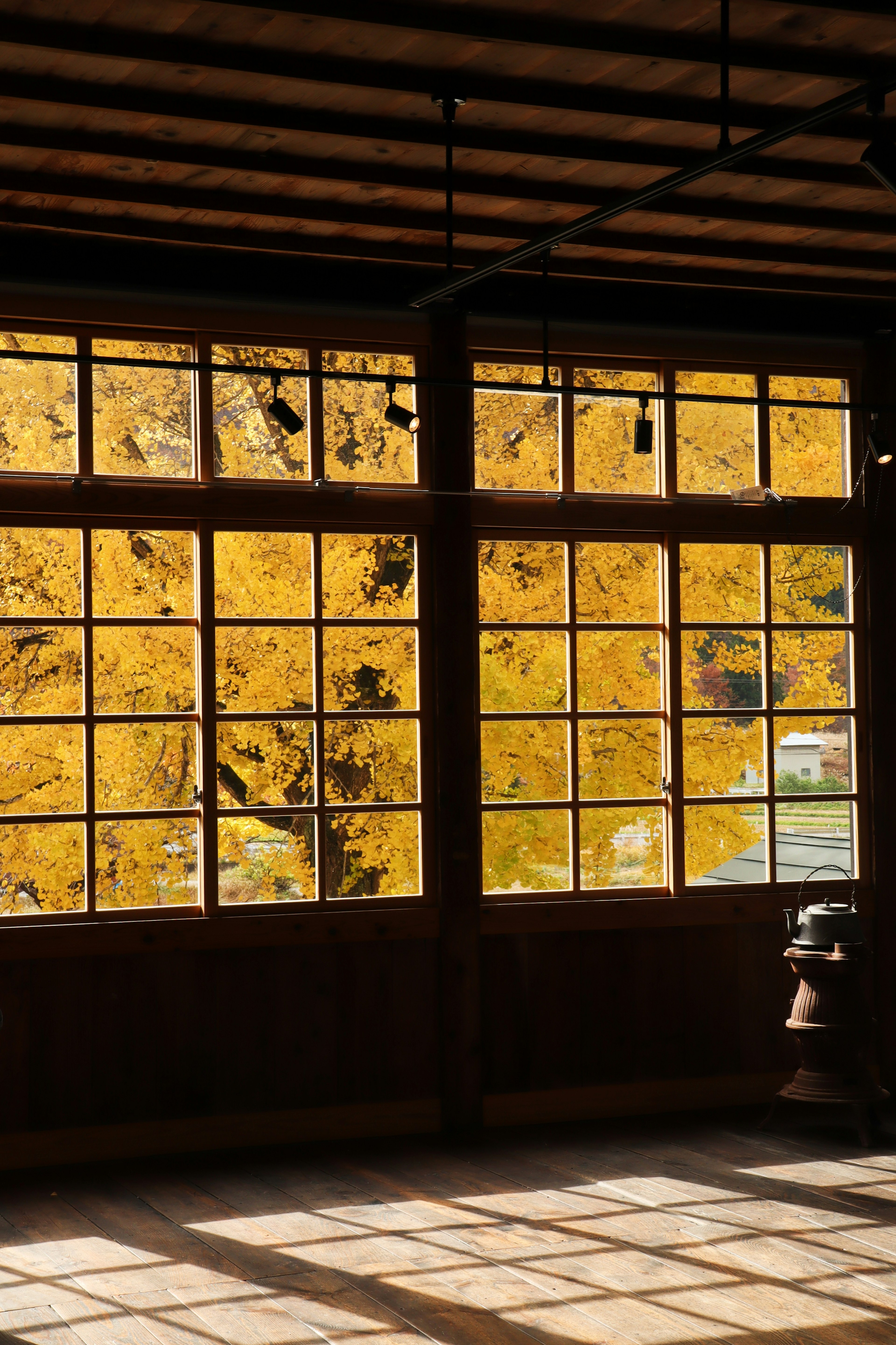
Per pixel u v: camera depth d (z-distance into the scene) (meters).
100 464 5.24
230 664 5.39
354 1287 3.81
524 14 3.77
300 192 4.80
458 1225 4.33
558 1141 5.37
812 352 6.14
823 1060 5.39
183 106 4.12
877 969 6.09
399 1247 4.13
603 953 5.78
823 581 6.16
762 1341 3.42
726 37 3.53
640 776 5.91
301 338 5.52
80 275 5.11
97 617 5.23
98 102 4.04
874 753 6.12
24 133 4.25
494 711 5.74
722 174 4.71
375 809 5.55
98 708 5.23
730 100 4.27
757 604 6.09
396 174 4.68
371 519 5.53
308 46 3.87
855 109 4.32
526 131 4.43
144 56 3.79
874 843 6.11
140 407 5.31
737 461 6.07
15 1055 5.04
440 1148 5.27
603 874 5.83
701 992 5.91
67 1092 5.09
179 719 5.34
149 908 5.26
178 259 5.24
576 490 5.85
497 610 5.77
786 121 3.38
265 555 5.45
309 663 5.50
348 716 5.54
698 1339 3.43
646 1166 5.00
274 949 5.38
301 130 4.25
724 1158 5.10
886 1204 4.53
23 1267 3.99
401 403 5.66
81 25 3.72
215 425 5.39
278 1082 5.36
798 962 5.50
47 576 5.18
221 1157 5.16
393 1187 4.75
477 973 5.55
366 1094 5.46
